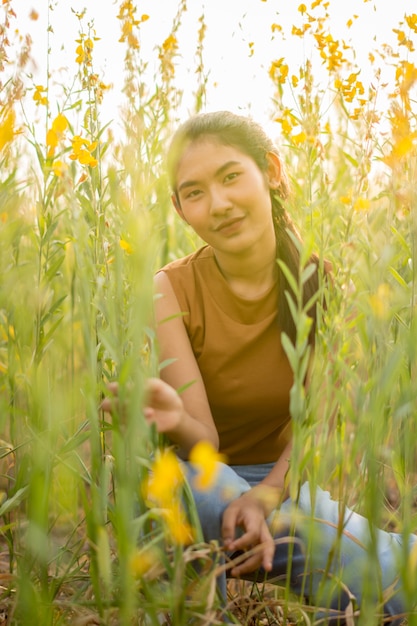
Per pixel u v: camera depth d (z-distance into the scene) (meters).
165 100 2.47
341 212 1.68
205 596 1.32
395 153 1.47
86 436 1.48
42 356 1.75
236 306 1.78
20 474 1.57
